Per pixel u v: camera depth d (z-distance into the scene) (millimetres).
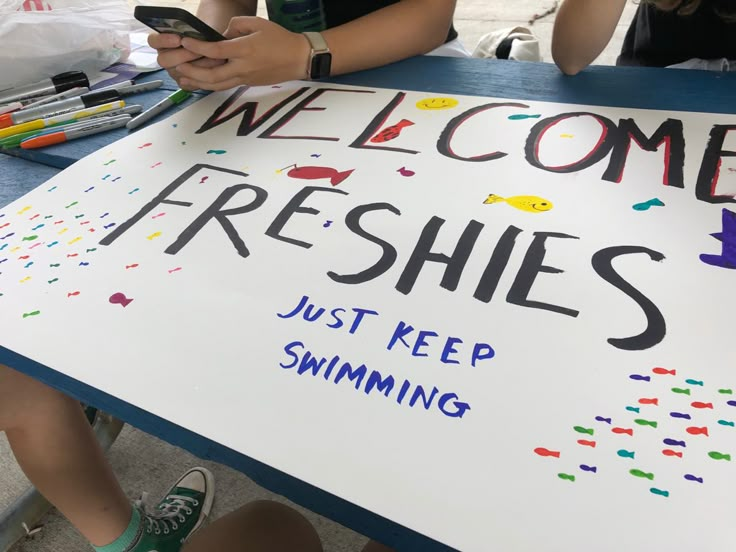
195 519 914
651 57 903
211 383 365
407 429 327
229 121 676
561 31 714
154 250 481
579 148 566
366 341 381
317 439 328
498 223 473
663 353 355
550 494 292
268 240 479
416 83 728
